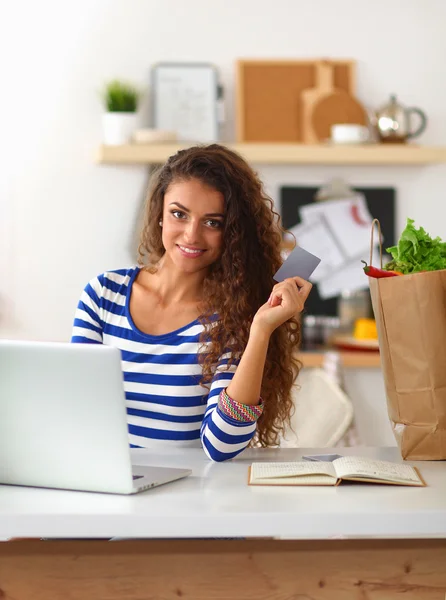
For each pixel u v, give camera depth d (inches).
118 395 49.5
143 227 75.0
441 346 59.3
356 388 142.3
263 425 71.6
